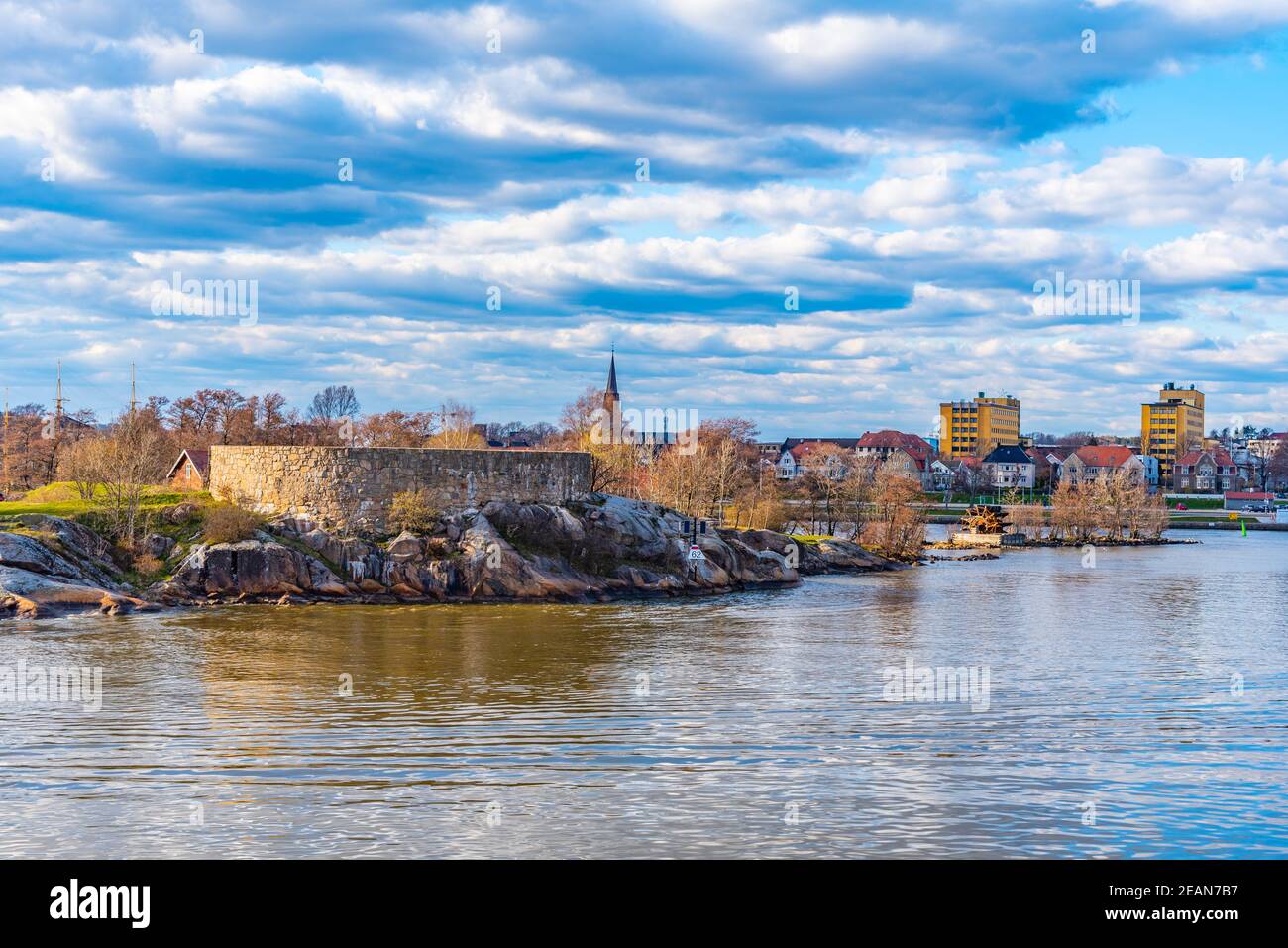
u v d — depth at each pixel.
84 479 90.69
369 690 45.94
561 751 36.34
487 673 50.41
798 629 67.12
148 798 31.17
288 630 62.59
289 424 159.62
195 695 44.56
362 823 29.44
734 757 35.78
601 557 84.75
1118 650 60.16
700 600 83.06
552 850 27.81
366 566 76.75
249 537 75.50
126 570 73.31
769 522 126.31
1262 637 66.00
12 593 65.50
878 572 115.44
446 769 34.22
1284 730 40.22
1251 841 28.94
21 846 27.77
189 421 156.00
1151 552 157.50
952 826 29.69
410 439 152.00
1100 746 37.66
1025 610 79.62
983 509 176.75
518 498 84.62
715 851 27.92
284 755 35.59
